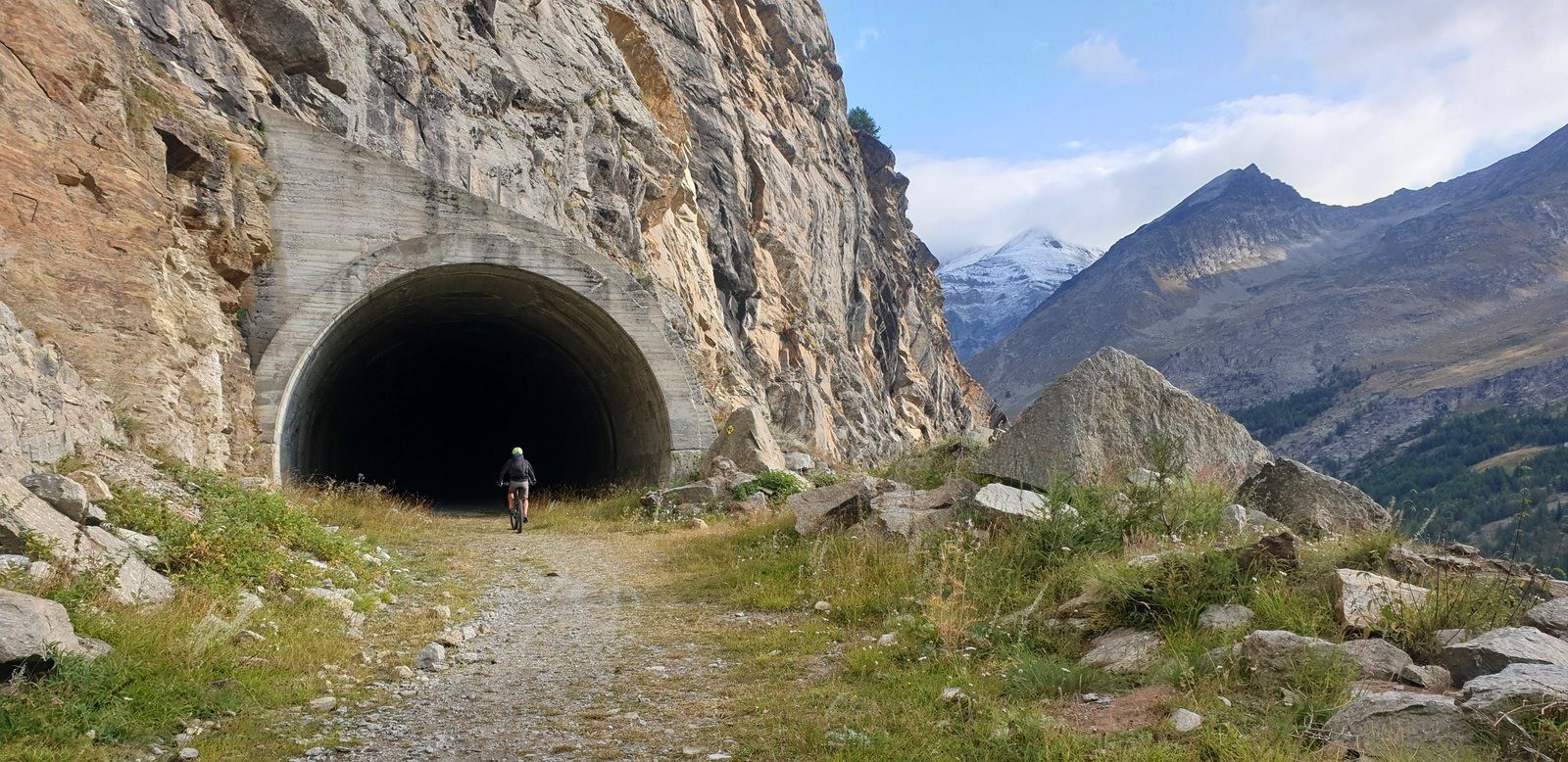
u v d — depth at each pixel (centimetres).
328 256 1931
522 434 3806
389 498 2027
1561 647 550
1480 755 440
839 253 6556
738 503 1898
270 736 591
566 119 3098
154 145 1452
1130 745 506
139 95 1538
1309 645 577
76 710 545
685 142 4184
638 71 4019
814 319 5519
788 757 553
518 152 2759
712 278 4109
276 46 2031
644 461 2478
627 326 2252
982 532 1055
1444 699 478
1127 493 1063
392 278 1969
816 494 1335
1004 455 1287
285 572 948
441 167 2409
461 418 3775
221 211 1702
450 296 2284
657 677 748
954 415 8819
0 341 951
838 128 7431
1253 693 567
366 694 695
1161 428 1298
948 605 824
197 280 1593
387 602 1020
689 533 1697
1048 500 1026
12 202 1164
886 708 625
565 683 736
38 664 565
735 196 4738
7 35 1211
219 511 1038
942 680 672
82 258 1230
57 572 688
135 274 1298
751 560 1221
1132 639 691
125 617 683
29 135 1200
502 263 2114
